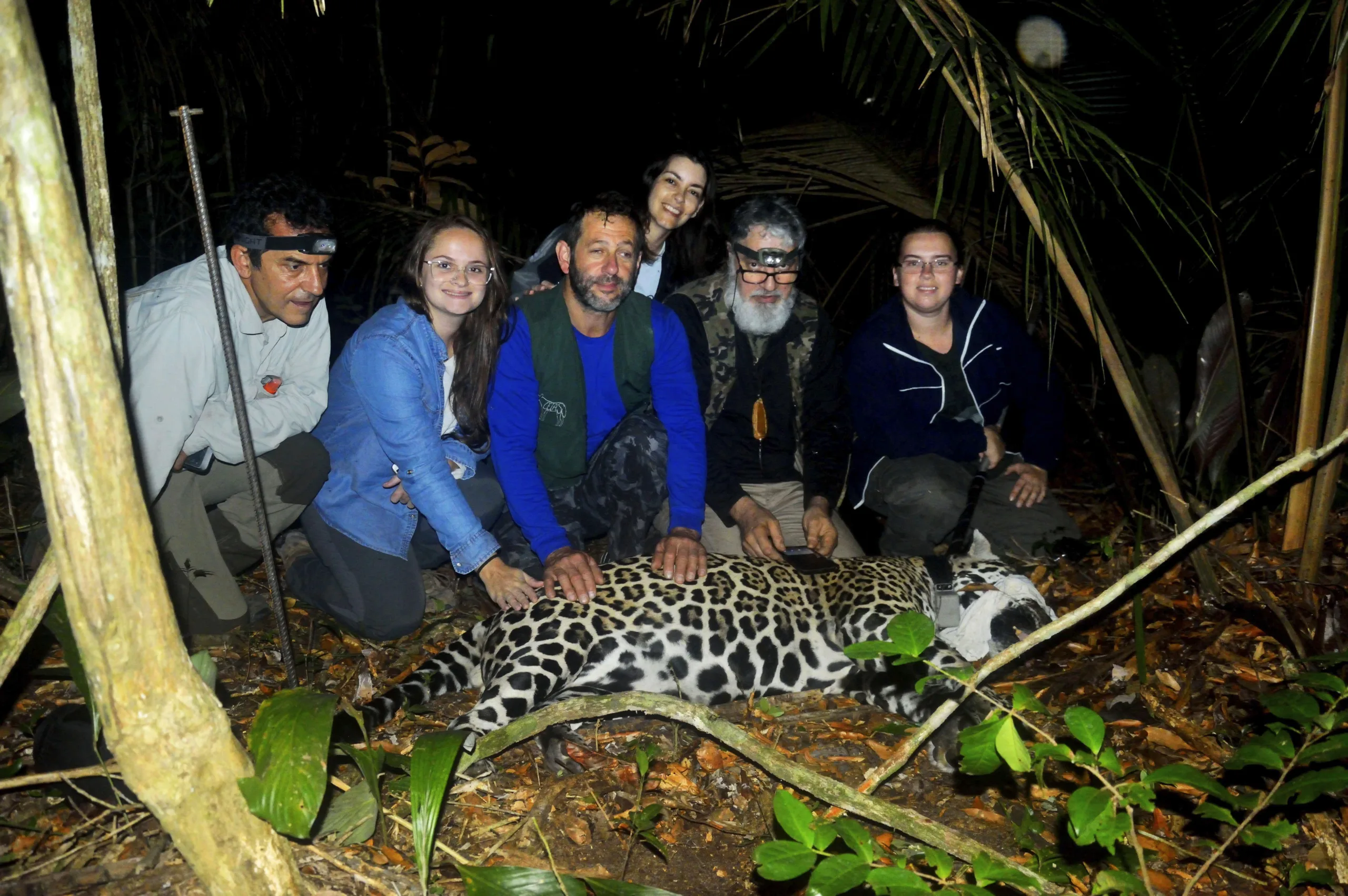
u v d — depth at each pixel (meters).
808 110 5.22
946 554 4.58
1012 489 4.93
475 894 2.28
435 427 3.94
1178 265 5.33
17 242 1.77
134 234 5.84
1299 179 4.60
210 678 2.38
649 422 4.30
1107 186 4.66
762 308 4.25
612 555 4.44
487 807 3.09
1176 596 4.44
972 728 2.24
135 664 1.95
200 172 2.90
